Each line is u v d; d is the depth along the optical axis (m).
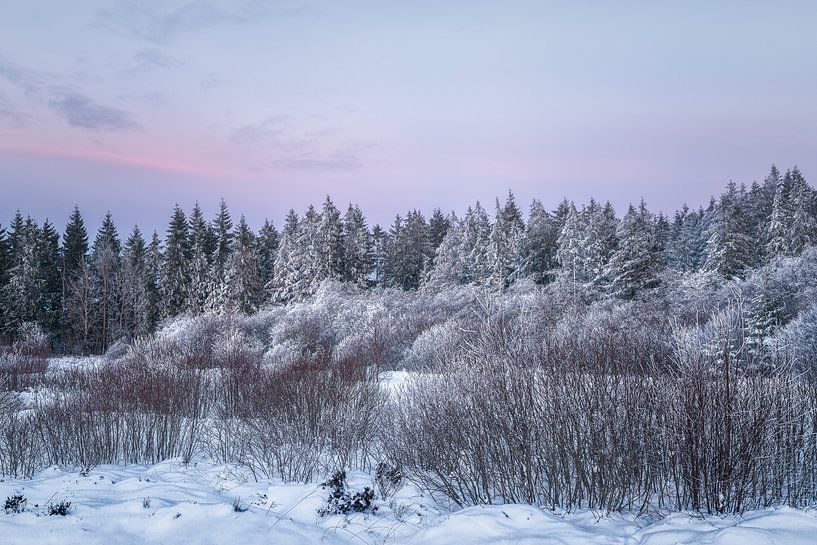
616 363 6.65
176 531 5.30
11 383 16.77
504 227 47.03
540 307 20.14
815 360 7.60
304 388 10.32
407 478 7.31
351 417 9.46
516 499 6.28
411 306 27.00
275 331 24.50
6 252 46.66
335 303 28.06
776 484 5.44
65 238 51.81
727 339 5.77
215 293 44.62
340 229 45.09
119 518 5.65
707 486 5.31
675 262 46.66
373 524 5.68
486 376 7.01
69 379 15.76
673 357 6.32
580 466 5.92
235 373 13.39
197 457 9.64
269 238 61.56
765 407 5.38
